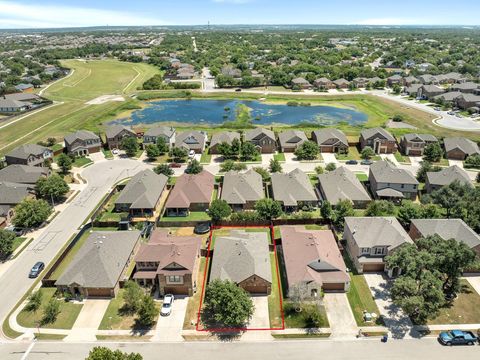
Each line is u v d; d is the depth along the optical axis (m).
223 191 93.50
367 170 115.12
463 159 122.25
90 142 131.75
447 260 57.06
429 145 122.12
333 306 59.94
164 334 55.19
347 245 74.44
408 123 163.00
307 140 130.38
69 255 74.25
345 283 62.47
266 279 61.41
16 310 60.31
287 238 73.44
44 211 84.25
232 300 54.38
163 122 173.12
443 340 52.53
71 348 52.91
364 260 67.00
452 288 60.75
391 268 64.88
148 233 80.75
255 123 170.12
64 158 113.62
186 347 52.94
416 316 57.66
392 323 56.59
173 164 120.06
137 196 90.62
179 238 72.81
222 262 65.19
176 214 89.31
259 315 58.38
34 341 54.19
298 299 58.00
